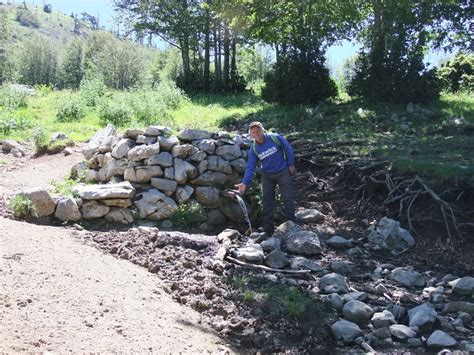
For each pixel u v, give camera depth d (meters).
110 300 4.79
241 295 5.39
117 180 8.20
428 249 7.29
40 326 4.06
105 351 3.90
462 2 16.55
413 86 15.63
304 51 18.22
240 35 26.98
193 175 8.09
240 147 8.80
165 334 4.41
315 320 5.09
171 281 5.62
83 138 13.18
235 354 4.42
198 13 30.20
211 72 32.28
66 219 7.30
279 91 18.33
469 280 5.89
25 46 93.50
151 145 8.09
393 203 8.22
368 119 14.23
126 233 6.74
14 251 5.46
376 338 4.89
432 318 5.11
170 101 19.53
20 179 9.48
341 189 9.07
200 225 7.80
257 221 8.22
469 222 7.45
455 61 20.03
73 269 5.31
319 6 19.56
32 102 18.12
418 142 10.76
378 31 16.86
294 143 10.75
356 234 7.84
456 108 14.84
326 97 18.20
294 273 6.12
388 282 6.20
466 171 8.08
